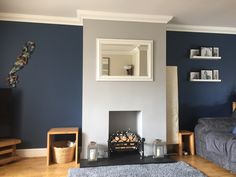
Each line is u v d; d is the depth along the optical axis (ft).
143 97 13.23
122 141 13.12
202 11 12.52
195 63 15.62
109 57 12.89
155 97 13.35
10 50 13.24
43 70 13.65
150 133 13.24
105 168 11.05
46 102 13.66
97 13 12.52
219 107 15.84
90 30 12.71
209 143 12.00
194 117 15.55
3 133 12.22
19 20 13.30
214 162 12.00
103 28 12.82
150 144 13.20
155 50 13.42
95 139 12.71
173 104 14.11
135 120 14.40
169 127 13.98
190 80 15.37
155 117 13.33
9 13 12.92
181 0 10.95
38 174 10.46
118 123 14.28
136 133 14.17
